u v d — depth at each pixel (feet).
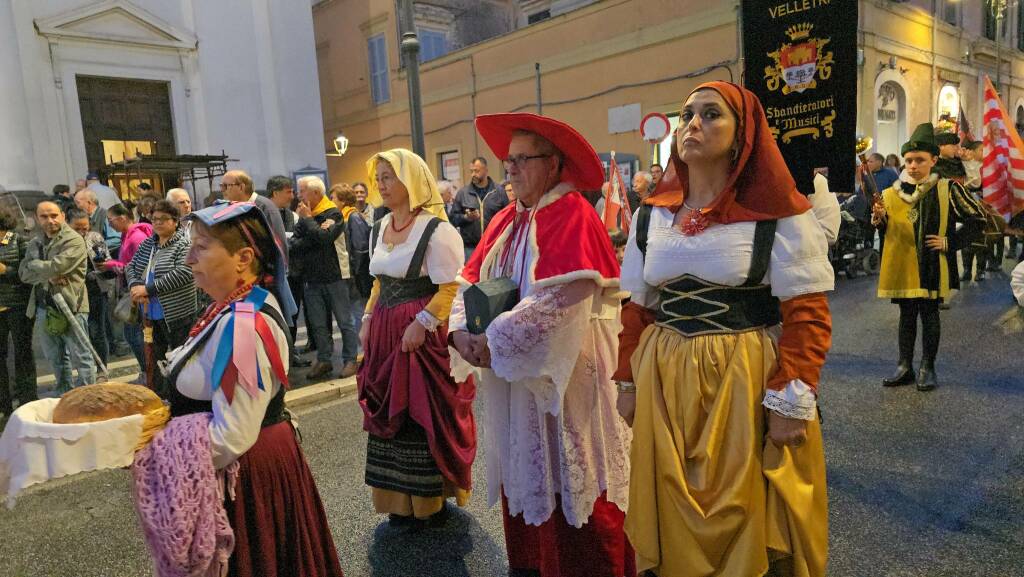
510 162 7.19
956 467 10.73
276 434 5.84
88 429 4.75
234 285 5.80
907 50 44.27
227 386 5.25
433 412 9.21
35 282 15.67
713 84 5.64
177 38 41.91
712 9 36.04
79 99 38.99
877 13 40.34
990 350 17.33
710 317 5.71
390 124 59.57
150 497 5.01
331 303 17.78
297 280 19.67
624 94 41.11
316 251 17.39
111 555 9.62
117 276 20.29
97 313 20.49
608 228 16.38
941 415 12.94
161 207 13.89
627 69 40.75
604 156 40.70
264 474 5.67
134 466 5.06
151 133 41.93
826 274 5.40
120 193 40.14
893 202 14.32
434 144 55.36
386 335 9.44
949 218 13.76
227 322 5.43
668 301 6.00
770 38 10.71
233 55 44.50
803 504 5.49
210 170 39.96
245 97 45.09
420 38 57.82
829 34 10.08
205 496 5.09
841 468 10.88
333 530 9.90
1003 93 62.80
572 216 6.79
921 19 45.68
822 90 10.28
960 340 18.54
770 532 5.51
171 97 42.29
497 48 48.49
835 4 9.94
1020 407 13.14
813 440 5.68
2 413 15.81
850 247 29.58
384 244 9.71
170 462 5.00
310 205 17.54
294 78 47.01
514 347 6.48
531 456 6.94
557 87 45.16
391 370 9.29
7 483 4.83
